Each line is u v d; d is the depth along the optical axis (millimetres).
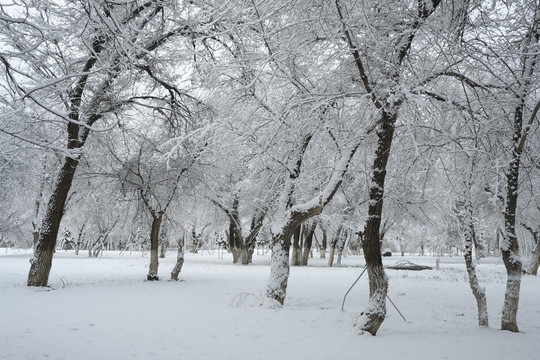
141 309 10734
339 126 10336
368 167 11438
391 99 7281
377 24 8117
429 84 9734
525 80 8516
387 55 8320
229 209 33312
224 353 6809
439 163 11078
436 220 30094
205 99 12422
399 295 15219
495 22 8273
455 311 11648
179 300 12383
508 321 8883
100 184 19125
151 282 17953
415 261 47531
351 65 9289
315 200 11133
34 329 8312
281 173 11883
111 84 14594
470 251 9578
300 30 8367
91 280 18734
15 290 13797
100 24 5586
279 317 9789
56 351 6789
